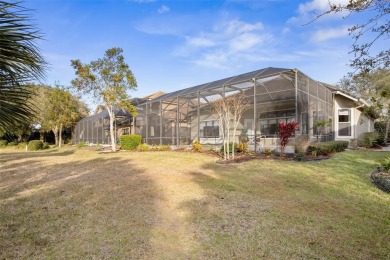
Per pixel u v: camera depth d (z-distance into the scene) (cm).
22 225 358
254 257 265
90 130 2567
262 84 1291
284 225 345
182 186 572
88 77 1536
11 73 194
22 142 2377
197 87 1669
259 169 766
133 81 1602
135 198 482
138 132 2030
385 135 1591
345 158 967
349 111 1680
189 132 1705
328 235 314
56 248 288
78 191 546
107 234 324
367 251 276
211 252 276
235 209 412
